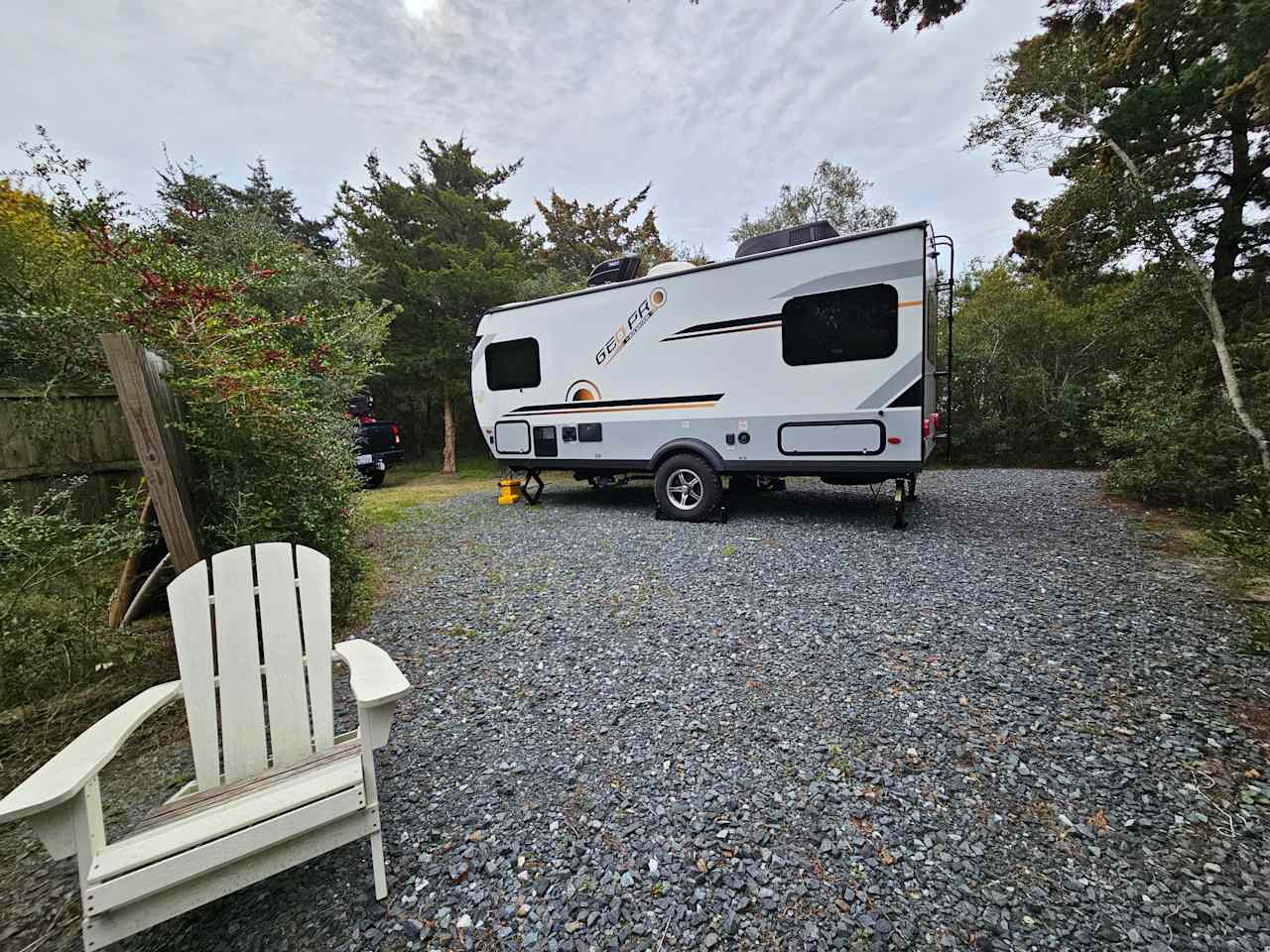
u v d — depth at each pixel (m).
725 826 1.65
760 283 5.08
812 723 2.16
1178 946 1.23
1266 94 4.12
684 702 2.35
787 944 1.28
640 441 5.96
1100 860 1.48
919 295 4.42
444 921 1.37
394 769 1.99
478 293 11.91
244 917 1.40
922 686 2.38
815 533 4.99
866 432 4.77
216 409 2.69
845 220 15.73
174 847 1.19
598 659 2.76
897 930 1.30
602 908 1.39
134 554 2.95
